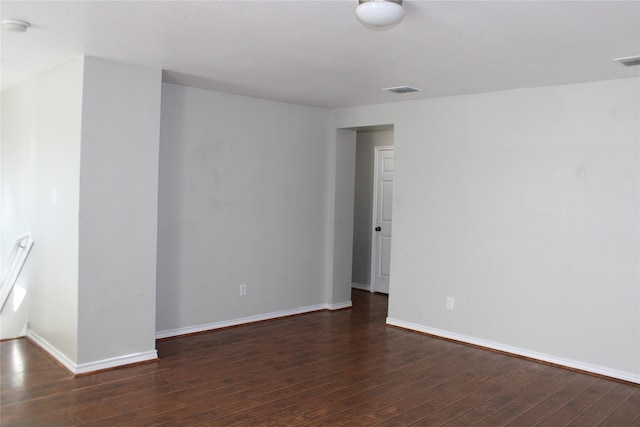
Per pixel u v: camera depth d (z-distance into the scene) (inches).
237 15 109.6
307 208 233.9
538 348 175.8
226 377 152.2
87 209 148.7
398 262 215.3
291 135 224.8
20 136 198.2
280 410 130.0
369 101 213.0
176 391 140.3
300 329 208.2
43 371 151.8
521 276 180.1
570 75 156.4
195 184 193.3
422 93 191.8
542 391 147.9
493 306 186.9
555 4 98.0
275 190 220.4
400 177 213.9
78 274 147.8
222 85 185.8
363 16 96.0
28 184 187.8
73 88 151.6
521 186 179.8
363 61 145.4
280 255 224.2
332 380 152.2
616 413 133.8
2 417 121.3
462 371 163.2
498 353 183.3
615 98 159.8
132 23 116.7
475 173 191.3
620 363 158.9
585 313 165.8
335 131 238.7
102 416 123.3
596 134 163.5
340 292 246.5
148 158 160.4
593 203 164.2
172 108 185.0
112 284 154.7
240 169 207.0
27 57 150.8
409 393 143.7
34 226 181.2
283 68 156.9
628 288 157.6
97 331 152.2
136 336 160.7
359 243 297.3
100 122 149.9
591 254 164.7
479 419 128.0
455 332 197.3
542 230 175.2
